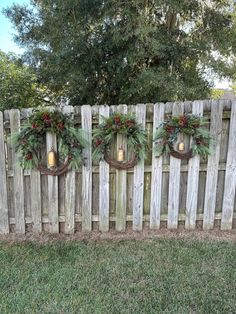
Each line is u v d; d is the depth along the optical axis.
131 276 2.34
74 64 6.44
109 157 2.94
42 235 3.04
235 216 3.17
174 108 2.86
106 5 5.63
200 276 2.33
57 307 2.01
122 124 2.80
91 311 1.98
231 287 2.20
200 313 1.95
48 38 6.80
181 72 6.29
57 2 6.11
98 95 7.01
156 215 3.09
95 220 3.11
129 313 1.96
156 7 5.59
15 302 2.07
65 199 3.04
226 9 6.30
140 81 6.00
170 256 2.62
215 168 2.99
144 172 3.01
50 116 2.78
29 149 2.81
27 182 3.01
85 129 2.90
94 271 2.41
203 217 3.10
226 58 6.30
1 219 3.05
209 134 2.90
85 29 6.24
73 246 2.82
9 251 2.74
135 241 2.90
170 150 2.90
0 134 2.88
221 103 2.86
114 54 6.31
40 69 6.77
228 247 2.77
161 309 1.99
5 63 4.98
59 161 2.93
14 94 4.66
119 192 3.03
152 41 5.54
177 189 3.03
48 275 2.36
